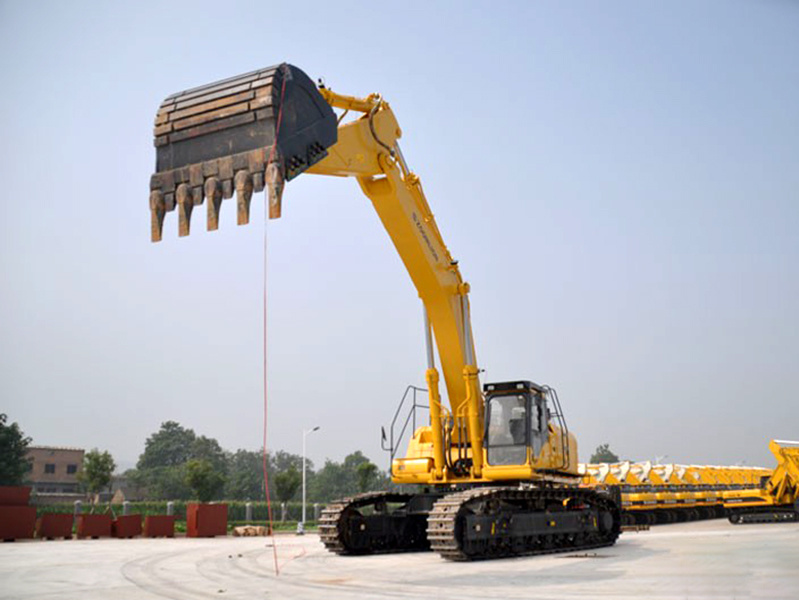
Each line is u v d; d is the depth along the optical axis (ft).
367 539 61.62
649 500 109.19
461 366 59.21
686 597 31.83
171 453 440.86
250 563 53.98
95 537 91.40
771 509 111.86
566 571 43.34
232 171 37.70
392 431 61.77
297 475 184.34
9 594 36.99
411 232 54.60
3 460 199.21
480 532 51.72
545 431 60.44
